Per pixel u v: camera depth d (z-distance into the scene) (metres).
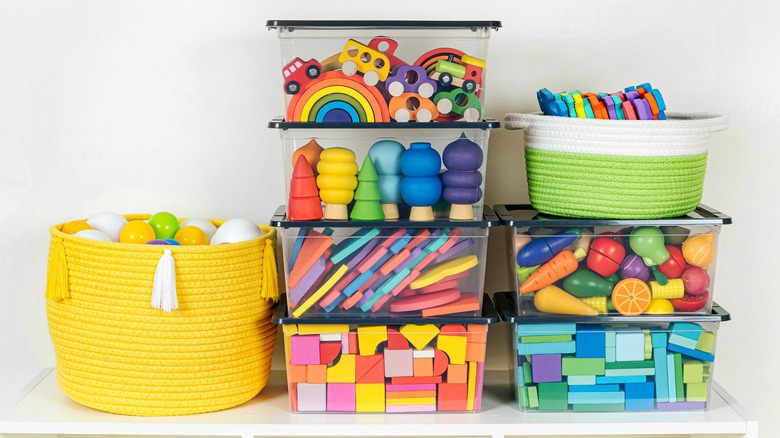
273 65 1.91
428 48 1.69
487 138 1.67
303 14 1.89
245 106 1.92
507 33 1.91
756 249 1.97
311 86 1.61
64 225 1.84
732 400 1.78
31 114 1.92
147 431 1.67
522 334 1.70
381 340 1.69
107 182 1.95
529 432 1.66
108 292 1.65
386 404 1.71
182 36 1.90
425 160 1.62
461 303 1.69
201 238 1.76
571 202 1.68
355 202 1.67
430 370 1.70
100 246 1.64
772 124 1.94
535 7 1.90
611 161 1.64
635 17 1.91
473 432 1.66
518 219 1.68
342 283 1.68
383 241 1.67
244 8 1.89
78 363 1.70
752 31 1.91
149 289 1.64
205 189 1.95
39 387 1.85
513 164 1.95
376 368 1.70
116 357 1.68
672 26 1.91
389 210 1.68
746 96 1.93
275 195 1.95
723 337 2.00
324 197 1.66
